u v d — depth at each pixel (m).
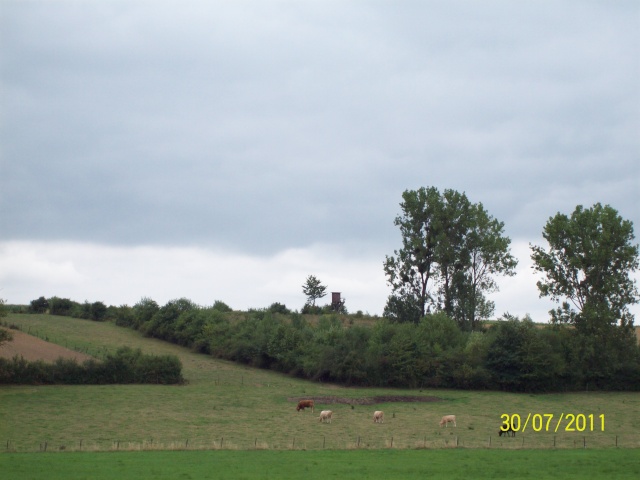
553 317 94.44
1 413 63.91
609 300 92.69
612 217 93.38
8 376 79.81
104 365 84.56
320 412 69.25
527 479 38.88
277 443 52.53
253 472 39.38
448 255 106.69
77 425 59.34
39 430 56.81
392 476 38.97
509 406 76.88
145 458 43.69
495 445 52.34
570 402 80.94
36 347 98.50
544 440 56.41
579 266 92.00
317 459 43.94
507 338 91.00
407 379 90.94
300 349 99.44
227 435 56.22
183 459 43.41
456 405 76.75
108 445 50.53
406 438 55.97
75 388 79.56
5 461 42.12
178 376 87.75
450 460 44.22
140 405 70.50
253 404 74.06
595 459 45.19
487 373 89.56
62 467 40.22
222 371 99.25
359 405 75.31
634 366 90.81
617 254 92.75
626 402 81.38
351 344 95.25
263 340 103.88
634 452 48.59
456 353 91.94
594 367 91.19
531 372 88.25
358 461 43.34
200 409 69.62
